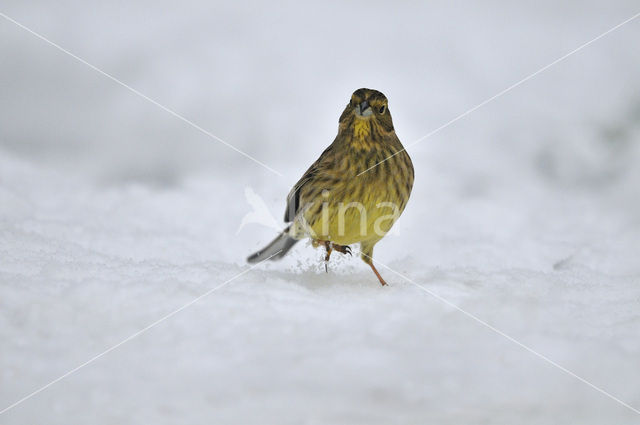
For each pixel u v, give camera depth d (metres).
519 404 6.27
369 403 6.20
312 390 6.32
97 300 7.79
